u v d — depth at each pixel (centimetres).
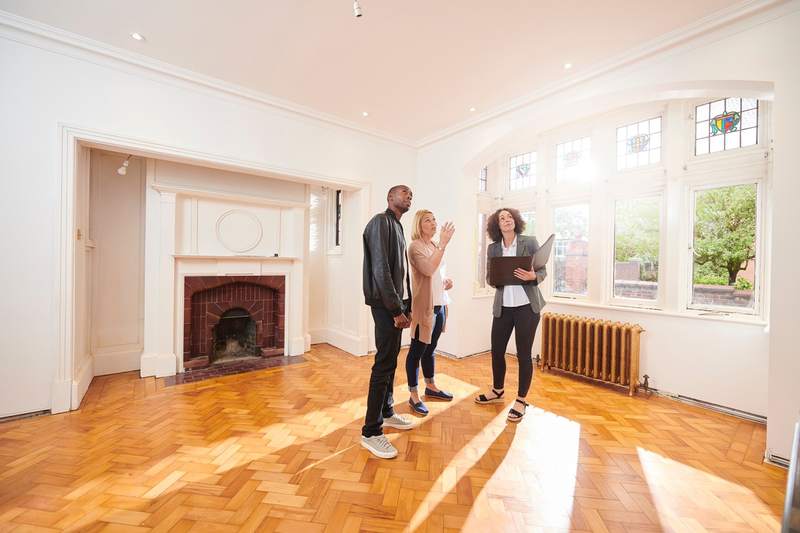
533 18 232
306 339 459
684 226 310
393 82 320
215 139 325
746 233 279
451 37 254
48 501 157
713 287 297
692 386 290
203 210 387
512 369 380
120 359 358
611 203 367
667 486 174
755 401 258
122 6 224
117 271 358
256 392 304
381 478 177
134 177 367
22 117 243
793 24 200
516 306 257
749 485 175
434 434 225
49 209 252
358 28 245
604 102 302
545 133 429
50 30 245
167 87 300
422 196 482
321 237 515
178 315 367
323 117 387
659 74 256
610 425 243
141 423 238
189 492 164
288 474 179
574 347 358
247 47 269
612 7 220
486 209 493
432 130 440
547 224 430
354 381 336
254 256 406
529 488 171
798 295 192
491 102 358
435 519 148
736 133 286
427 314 244
